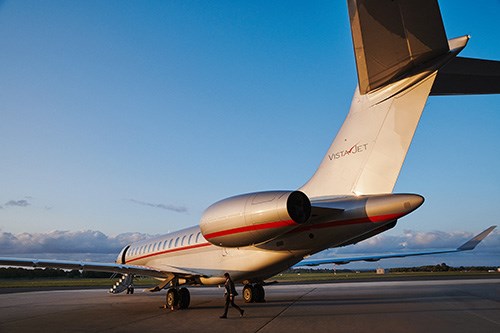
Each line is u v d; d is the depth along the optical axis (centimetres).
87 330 962
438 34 614
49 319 1179
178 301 1391
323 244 1046
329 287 2572
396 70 699
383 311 1188
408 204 877
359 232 953
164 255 1659
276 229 941
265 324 991
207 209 1090
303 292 2102
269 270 1248
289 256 1169
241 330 910
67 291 2803
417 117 850
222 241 1040
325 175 1039
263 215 945
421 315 1088
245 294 1584
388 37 625
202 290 2730
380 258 1823
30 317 1234
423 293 1827
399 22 592
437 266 8619
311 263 1886
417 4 564
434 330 853
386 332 840
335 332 854
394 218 903
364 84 704
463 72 769
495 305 1309
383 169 916
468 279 3309
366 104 955
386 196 902
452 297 1605
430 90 805
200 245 1450
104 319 1159
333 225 995
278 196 941
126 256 1967
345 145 998
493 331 835
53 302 1797
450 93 801
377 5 570
